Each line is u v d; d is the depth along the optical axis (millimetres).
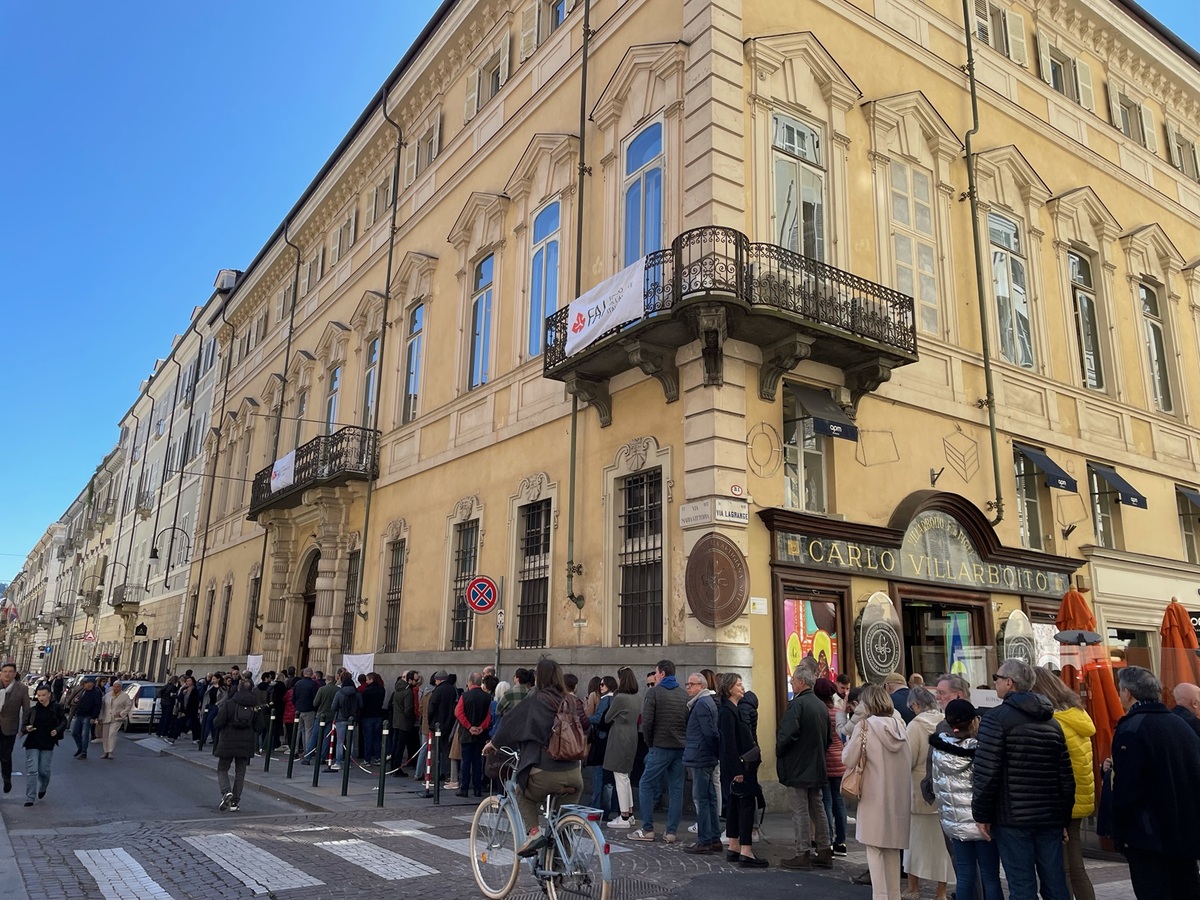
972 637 14070
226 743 11492
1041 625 15078
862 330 12328
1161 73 22422
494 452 16844
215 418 37500
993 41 18516
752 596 11227
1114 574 16844
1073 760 6051
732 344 11883
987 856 5480
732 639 10812
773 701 11117
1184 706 6383
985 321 15586
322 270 28688
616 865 7871
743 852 7859
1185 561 18609
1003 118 17875
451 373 19188
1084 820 9148
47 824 10203
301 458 23688
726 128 12523
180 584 37406
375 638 20047
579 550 13719
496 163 18812
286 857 8117
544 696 6621
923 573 13414
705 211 12133
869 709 6531
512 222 17703
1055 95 19359
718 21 12922
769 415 12141
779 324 11578
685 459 11820
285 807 11891
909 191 15352
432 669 17188
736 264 11352
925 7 16828
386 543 20578
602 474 13539
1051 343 17438
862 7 15555
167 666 36500
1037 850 5207
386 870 7629
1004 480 15609
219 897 6648
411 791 12922
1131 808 5035
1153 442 18969
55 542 87250
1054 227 18281
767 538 11625
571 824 6172
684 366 12117
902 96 15438
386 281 22859
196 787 13859
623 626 12742
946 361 15172
